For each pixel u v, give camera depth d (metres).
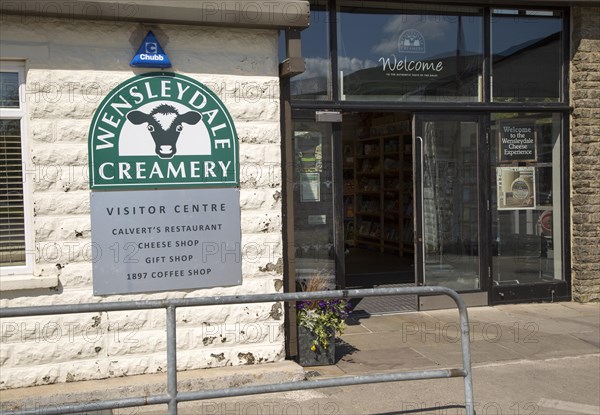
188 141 5.42
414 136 8.20
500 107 8.40
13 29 5.02
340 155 7.73
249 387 4.13
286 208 5.80
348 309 7.86
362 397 5.24
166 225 5.36
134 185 5.28
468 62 8.42
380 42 8.09
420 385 5.55
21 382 5.01
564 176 8.67
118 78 5.25
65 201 5.12
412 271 10.84
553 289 8.67
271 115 5.66
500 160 8.54
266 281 5.64
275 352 5.65
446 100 8.34
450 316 7.95
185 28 5.41
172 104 5.38
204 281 5.46
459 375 4.50
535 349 6.58
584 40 8.50
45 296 5.08
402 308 8.31
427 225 8.26
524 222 8.63
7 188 5.15
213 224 5.48
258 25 5.48
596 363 6.15
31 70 5.06
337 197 7.71
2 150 5.14
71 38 5.14
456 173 8.35
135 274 5.28
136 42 5.28
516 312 8.16
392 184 12.73
